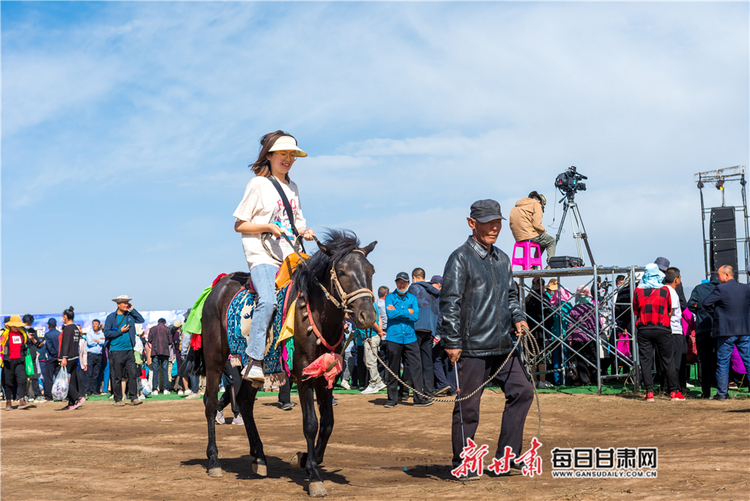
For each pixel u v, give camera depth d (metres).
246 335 5.98
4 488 5.44
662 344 10.97
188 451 7.77
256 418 11.63
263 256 6.10
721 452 6.09
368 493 5.11
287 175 6.44
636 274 13.39
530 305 13.92
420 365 12.60
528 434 8.47
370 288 5.19
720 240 21.81
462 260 5.70
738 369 11.80
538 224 13.97
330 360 5.19
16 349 15.88
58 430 10.41
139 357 17.64
